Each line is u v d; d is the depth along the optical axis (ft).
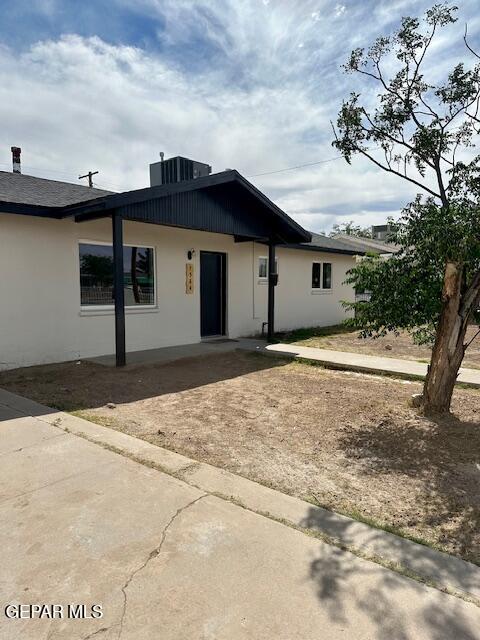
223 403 16.93
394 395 18.28
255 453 11.92
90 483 9.65
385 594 6.30
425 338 16.88
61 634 5.53
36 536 7.61
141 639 5.47
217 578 6.59
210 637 5.50
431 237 12.60
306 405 16.75
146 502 8.83
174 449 12.07
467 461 11.50
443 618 5.85
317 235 54.90
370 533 7.91
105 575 6.63
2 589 6.31
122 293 22.74
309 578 6.62
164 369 23.36
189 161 38.24
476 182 13.28
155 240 28.76
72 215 22.26
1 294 21.56
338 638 5.51
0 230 21.33
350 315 50.62
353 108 15.28
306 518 8.37
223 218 28.50
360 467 11.10
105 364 23.59
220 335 35.78
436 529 8.29
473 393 18.57
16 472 10.18
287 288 42.14
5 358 21.89
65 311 24.20
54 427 13.34
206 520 8.18
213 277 35.04
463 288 14.56
